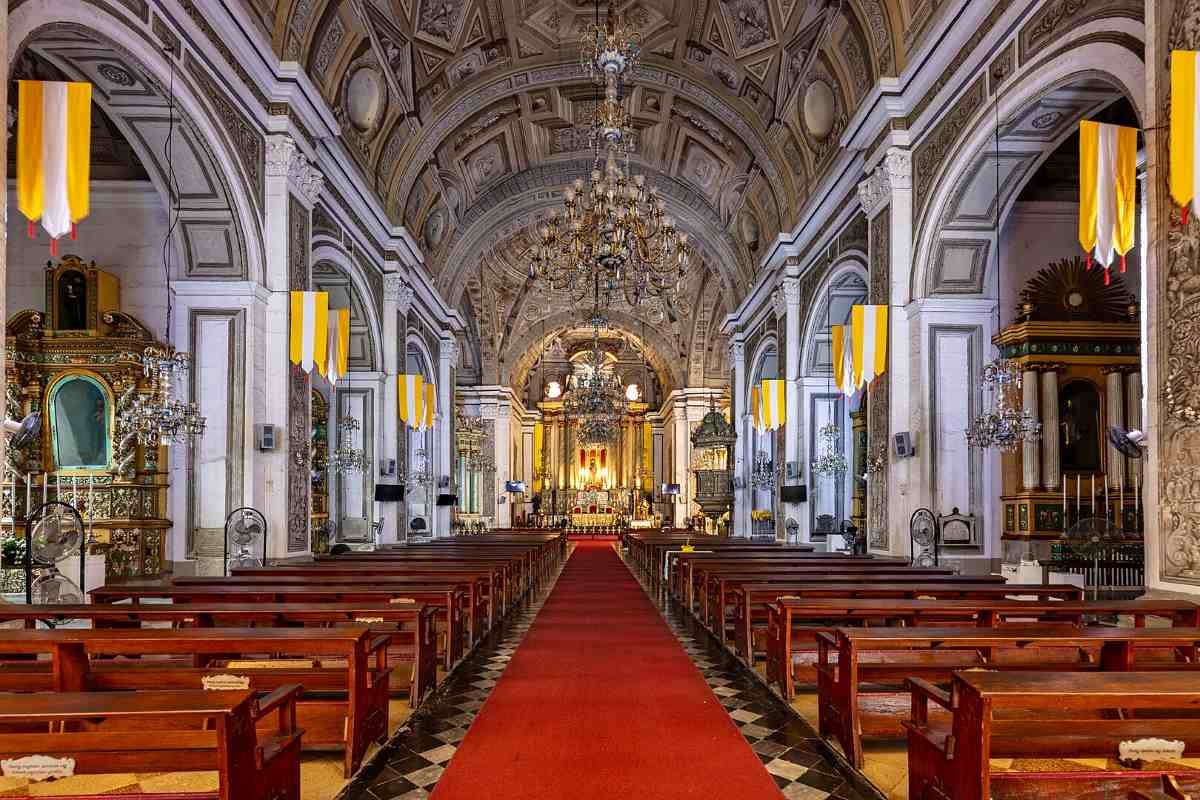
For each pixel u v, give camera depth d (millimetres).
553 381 44156
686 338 33969
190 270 11031
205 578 8422
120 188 12602
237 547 10586
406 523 19062
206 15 9727
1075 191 13148
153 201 12633
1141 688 3373
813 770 4754
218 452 10977
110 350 11594
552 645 8906
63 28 7445
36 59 10305
